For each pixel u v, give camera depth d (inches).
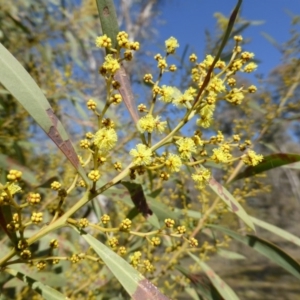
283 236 9.8
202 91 5.2
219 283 9.2
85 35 22.1
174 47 5.5
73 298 10.1
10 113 14.2
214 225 10.0
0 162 8.7
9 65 4.4
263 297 39.4
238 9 4.7
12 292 11.3
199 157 6.1
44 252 10.3
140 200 7.0
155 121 5.3
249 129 11.7
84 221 4.9
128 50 4.9
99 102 14.5
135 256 5.5
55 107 15.1
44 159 16.4
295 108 11.6
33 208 10.6
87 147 5.0
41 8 19.2
